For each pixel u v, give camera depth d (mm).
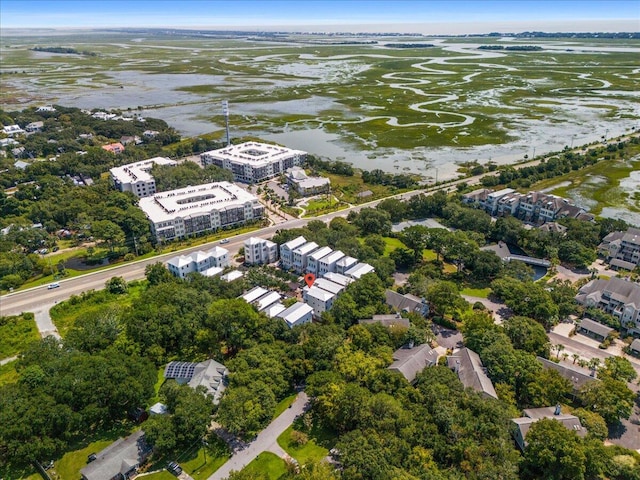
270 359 145875
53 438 123062
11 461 120562
